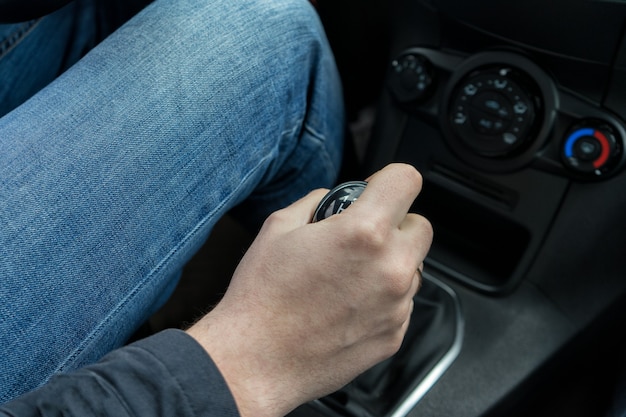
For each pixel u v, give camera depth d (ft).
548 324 2.39
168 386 1.08
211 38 1.78
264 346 1.20
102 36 2.25
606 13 1.88
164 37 1.75
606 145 2.10
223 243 3.43
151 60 1.70
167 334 1.16
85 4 2.16
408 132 2.63
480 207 2.52
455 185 2.55
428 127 2.56
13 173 1.50
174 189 1.63
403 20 2.52
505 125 2.27
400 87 2.52
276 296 1.22
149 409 1.06
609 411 2.23
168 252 1.66
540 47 2.13
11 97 2.07
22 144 1.55
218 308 1.27
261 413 1.18
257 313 1.22
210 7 1.83
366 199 1.24
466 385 2.34
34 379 1.39
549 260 2.36
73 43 2.19
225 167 1.76
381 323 1.27
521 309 2.44
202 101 1.70
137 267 1.58
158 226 1.61
